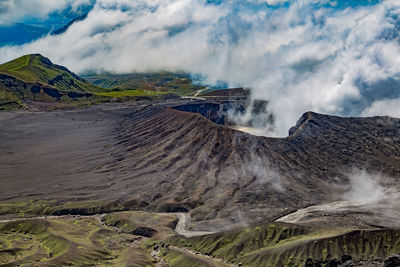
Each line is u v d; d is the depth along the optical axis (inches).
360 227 6427.2
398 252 5615.2
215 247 6461.6
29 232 7317.9
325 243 5782.5
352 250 5708.7
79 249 6550.2
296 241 5954.7
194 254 6353.3
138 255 6446.9
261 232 6456.7
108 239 7180.1
